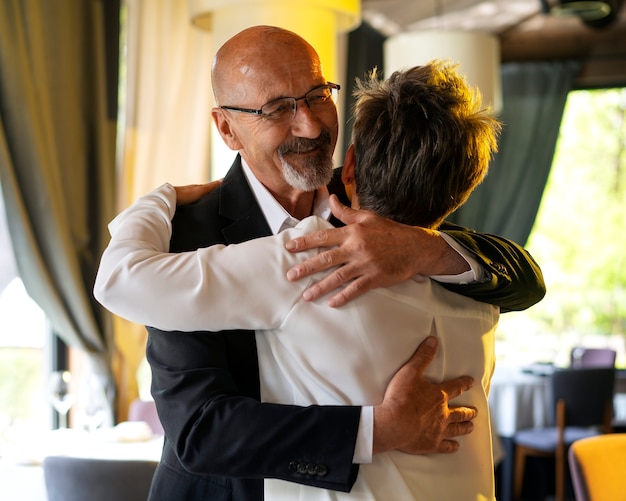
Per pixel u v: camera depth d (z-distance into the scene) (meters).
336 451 1.35
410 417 1.37
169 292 1.35
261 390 1.43
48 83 4.33
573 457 2.81
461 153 1.46
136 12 4.96
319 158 1.61
